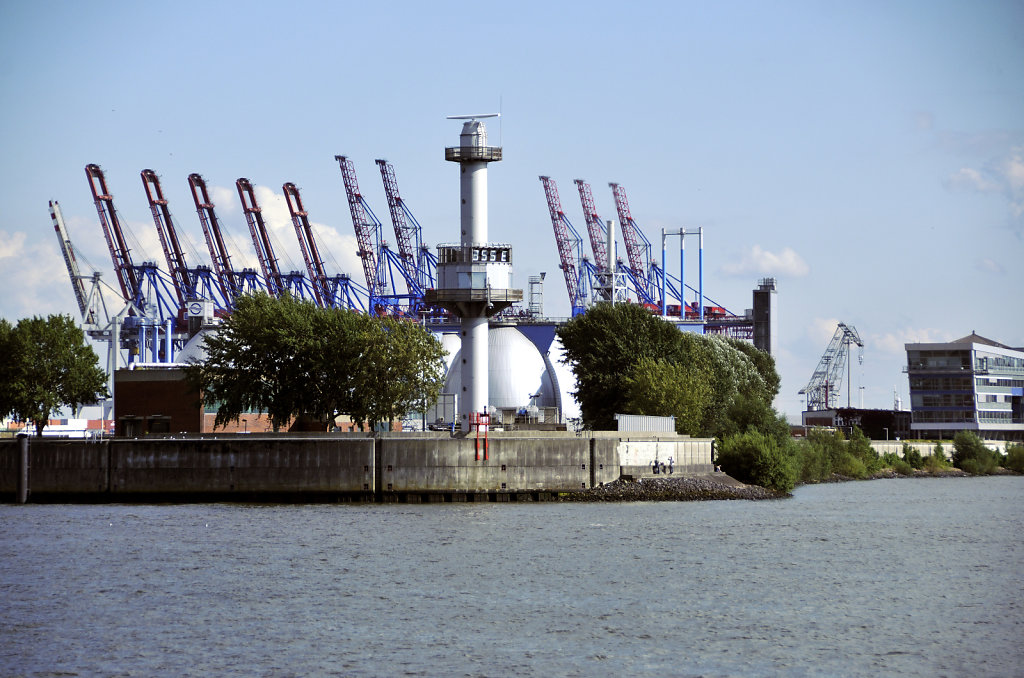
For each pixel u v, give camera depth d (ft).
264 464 463.01
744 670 210.59
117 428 529.45
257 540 343.46
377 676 205.05
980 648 225.76
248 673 206.69
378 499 465.06
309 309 518.78
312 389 502.79
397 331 506.07
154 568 296.30
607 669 209.87
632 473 498.69
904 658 218.79
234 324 509.35
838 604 261.24
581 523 389.80
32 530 365.40
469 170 536.01
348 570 294.66
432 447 466.29
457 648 221.87
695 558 317.22
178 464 465.06
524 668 209.87
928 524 408.87
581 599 262.26
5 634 230.68
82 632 232.32
